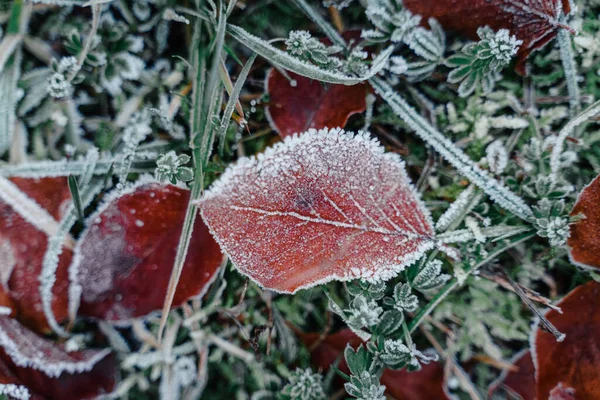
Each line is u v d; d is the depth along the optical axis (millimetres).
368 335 256
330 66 259
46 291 249
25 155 259
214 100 254
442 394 259
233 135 267
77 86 263
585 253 253
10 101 256
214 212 242
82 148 263
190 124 260
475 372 264
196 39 262
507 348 264
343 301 267
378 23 259
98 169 260
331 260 246
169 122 265
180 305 255
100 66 262
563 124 266
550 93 267
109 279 250
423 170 268
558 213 253
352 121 268
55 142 262
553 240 252
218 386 268
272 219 243
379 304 262
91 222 251
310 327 270
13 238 249
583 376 250
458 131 266
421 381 259
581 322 252
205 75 263
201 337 265
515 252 265
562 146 262
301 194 243
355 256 246
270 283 247
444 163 268
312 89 260
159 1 264
